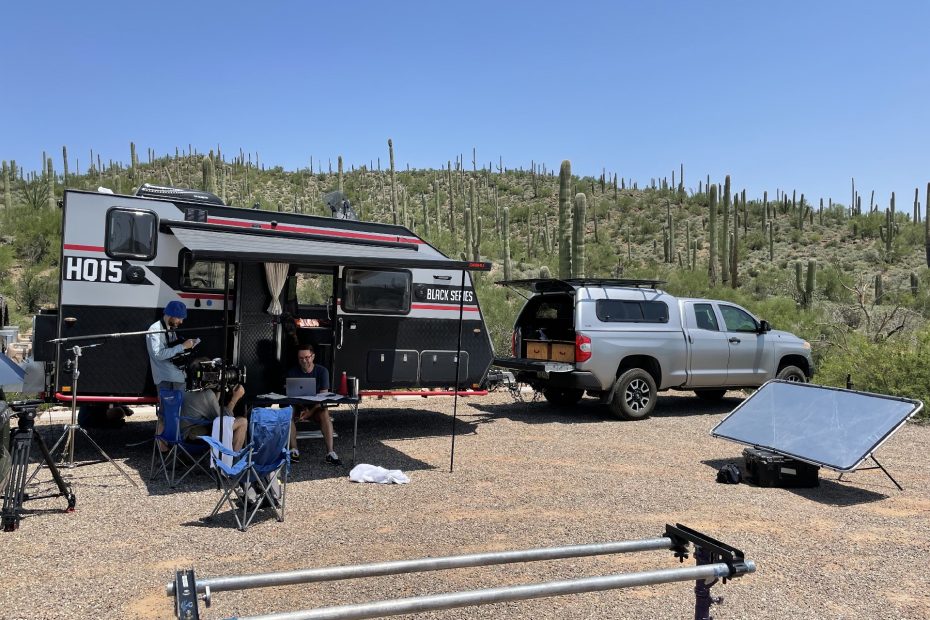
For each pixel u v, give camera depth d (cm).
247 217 879
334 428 1017
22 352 1012
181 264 831
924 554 545
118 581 460
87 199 786
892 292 2756
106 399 788
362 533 564
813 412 774
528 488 707
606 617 427
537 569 495
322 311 1027
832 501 689
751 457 748
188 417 702
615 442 938
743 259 5422
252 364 873
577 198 1738
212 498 656
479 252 3531
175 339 761
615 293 1098
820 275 3188
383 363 971
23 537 539
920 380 1161
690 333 1142
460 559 301
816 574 501
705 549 313
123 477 725
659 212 7025
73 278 777
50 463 588
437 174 8369
